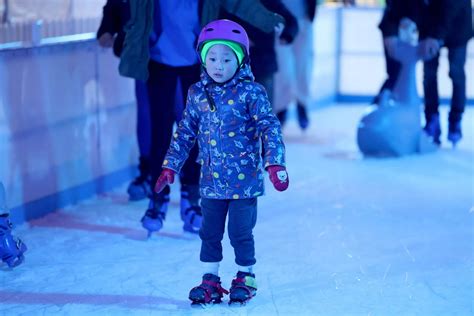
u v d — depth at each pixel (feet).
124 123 39.14
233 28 21.50
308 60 53.83
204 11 28.81
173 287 24.17
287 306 22.50
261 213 33.17
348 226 31.17
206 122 21.97
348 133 53.57
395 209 33.83
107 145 37.68
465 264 26.53
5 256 25.46
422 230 30.71
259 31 38.81
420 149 46.01
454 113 47.32
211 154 21.98
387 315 21.88
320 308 22.38
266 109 21.65
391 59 45.60
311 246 28.48
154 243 29.09
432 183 38.88
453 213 33.27
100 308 22.36
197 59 29.30
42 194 32.86
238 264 22.81
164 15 28.91
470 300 23.17
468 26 46.01
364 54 66.13
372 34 65.62
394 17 45.39
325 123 57.67
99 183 37.14
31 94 31.81
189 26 29.01
